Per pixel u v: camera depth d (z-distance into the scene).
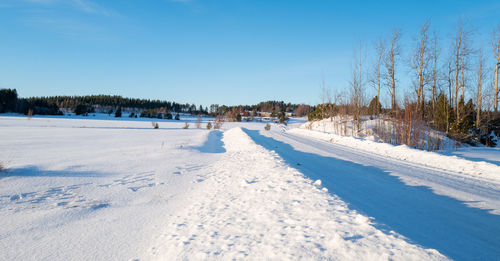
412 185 7.87
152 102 187.25
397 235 3.40
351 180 8.41
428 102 30.67
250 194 5.95
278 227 3.88
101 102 164.00
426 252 2.91
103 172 9.24
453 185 7.91
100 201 6.20
